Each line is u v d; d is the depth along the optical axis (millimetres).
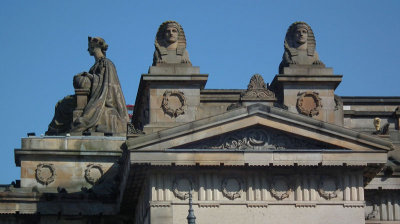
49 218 90562
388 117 94125
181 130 77938
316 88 86500
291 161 78250
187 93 84938
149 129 83438
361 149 78812
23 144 92188
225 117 78500
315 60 86938
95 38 98938
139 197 85375
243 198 78938
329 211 79250
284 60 87250
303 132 78938
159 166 77875
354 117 93562
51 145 92375
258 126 79125
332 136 79000
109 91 96188
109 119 94875
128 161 78438
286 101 86062
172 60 85250
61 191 91000
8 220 90250
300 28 87312
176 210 78125
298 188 79438
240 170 79188
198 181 78812
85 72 97312
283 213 79000
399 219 87562
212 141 78750
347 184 79688
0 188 92562
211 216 78375
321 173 79812
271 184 79250
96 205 90750
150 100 84500
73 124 94375
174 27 85812
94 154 92688
